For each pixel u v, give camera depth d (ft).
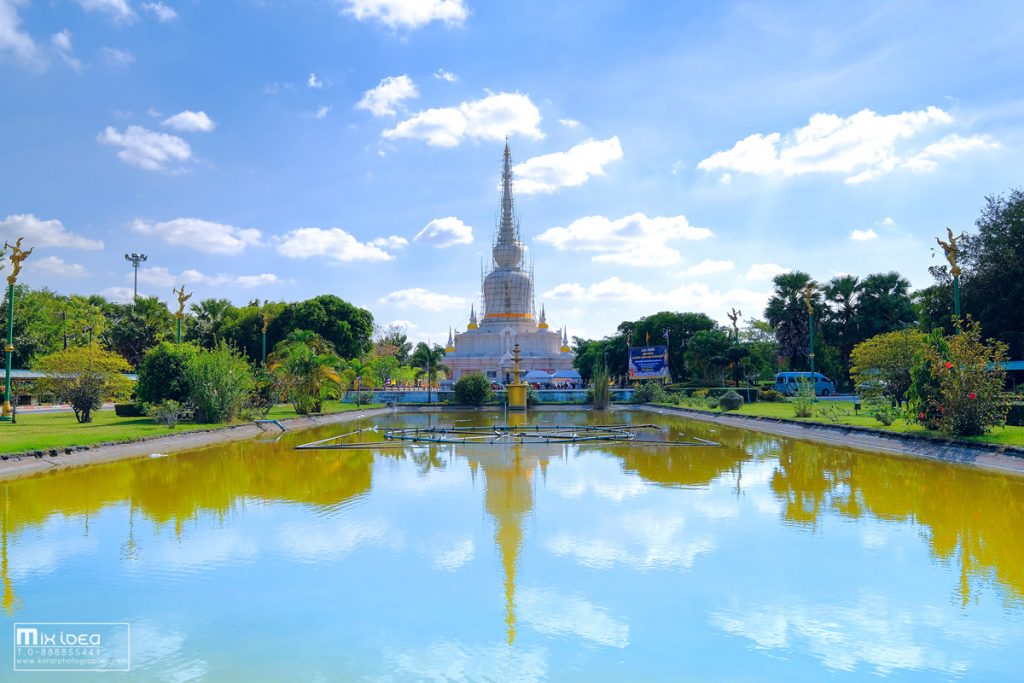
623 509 55.31
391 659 28.58
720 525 49.93
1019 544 44.57
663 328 278.67
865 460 84.02
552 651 29.32
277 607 34.24
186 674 27.32
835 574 38.88
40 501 58.54
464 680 26.81
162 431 105.40
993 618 32.65
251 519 52.01
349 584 37.52
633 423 151.33
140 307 263.29
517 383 195.72
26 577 38.70
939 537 46.32
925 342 95.76
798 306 247.50
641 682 26.63
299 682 26.63
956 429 88.48
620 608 34.04
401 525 50.11
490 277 321.73
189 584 37.58
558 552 43.29
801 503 57.31
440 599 35.27
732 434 121.19
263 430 128.88
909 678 26.99
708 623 32.19
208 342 278.26
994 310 145.48
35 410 175.32
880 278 243.19
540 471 75.36
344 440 110.63
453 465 80.33
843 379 250.16
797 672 27.45
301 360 159.84
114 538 46.60
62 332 226.58
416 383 307.37
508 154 323.78
